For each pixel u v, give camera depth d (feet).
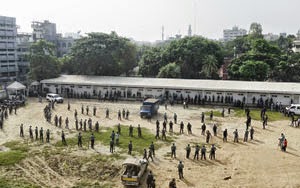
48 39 417.90
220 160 98.12
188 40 260.62
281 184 81.82
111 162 94.63
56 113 161.27
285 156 101.04
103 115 157.48
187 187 79.56
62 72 259.39
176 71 234.17
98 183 81.87
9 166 91.20
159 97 193.47
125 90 202.49
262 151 105.70
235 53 378.73
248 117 135.03
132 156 99.71
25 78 319.47
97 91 208.85
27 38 374.02
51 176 85.81
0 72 295.28
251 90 175.73
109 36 254.47
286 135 122.93
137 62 340.39
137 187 79.56
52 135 122.62
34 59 225.97
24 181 82.12
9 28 305.53
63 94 215.10
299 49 400.47
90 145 110.11
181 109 170.09
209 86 187.11
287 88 175.32
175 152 102.12
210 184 81.51
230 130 130.41
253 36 382.42
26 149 105.91
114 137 111.14
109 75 250.78
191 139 118.62
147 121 145.59
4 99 194.08
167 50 261.85
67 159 97.04
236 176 86.58
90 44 245.45
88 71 246.06
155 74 263.70
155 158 99.19
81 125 130.52
